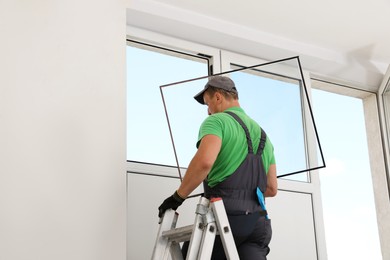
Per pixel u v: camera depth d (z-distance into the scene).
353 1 4.03
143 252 3.39
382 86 4.79
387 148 4.77
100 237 2.42
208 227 2.18
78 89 2.59
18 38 2.57
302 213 4.04
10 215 2.31
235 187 2.32
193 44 4.12
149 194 3.53
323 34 4.39
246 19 4.16
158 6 3.89
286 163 3.13
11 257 2.26
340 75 4.72
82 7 2.74
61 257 2.34
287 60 3.28
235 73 3.36
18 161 2.39
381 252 4.38
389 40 4.49
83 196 2.45
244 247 2.29
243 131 2.42
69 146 2.49
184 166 3.11
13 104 2.46
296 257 3.90
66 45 2.64
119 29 2.78
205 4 3.97
